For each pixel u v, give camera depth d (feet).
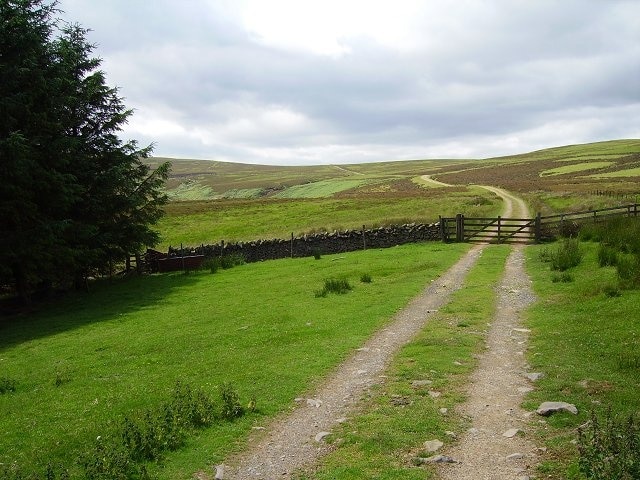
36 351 67.67
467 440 29.60
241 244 134.92
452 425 31.65
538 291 66.85
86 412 40.83
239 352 53.26
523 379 38.45
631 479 21.24
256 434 33.22
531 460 26.61
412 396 36.81
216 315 73.51
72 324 82.84
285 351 51.42
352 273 91.86
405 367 42.96
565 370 38.86
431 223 133.08
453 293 70.08
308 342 53.67
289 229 175.73
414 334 52.90
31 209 95.76
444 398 35.94
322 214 217.36
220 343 58.29
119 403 41.73
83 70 121.49
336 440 31.07
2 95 94.43
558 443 27.99
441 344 48.16
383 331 55.21
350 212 213.66
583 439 26.61
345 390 39.47
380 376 41.60
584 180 346.74
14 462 32.94
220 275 113.70
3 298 113.91
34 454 33.65
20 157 89.45
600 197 172.86
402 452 28.71
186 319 73.82
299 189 610.65
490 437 29.71
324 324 60.39
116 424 36.58
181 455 30.91
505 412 32.96
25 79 97.76
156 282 115.14
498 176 502.79
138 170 128.47
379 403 36.11
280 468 28.48
